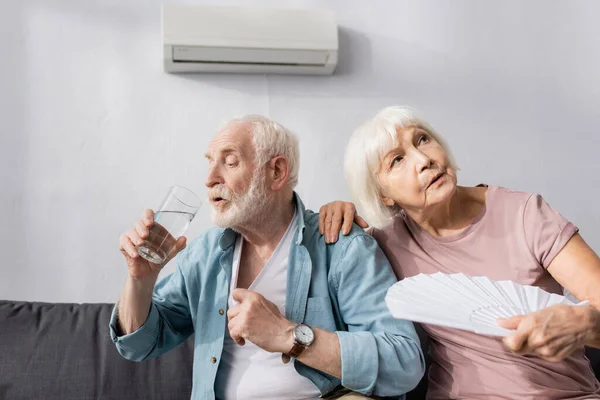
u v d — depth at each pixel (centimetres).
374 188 180
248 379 166
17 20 249
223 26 250
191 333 191
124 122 250
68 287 238
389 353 155
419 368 160
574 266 163
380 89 268
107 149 247
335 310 173
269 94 260
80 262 240
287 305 168
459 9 278
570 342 130
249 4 263
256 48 250
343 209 181
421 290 146
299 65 259
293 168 179
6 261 235
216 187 171
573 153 276
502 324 132
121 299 173
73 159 245
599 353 196
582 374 167
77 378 183
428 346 190
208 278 178
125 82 252
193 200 156
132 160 248
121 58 253
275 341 152
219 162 172
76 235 241
